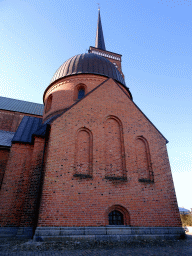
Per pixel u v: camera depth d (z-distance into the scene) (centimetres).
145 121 1412
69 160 1080
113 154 1216
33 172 1129
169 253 752
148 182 1191
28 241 870
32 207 1036
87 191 1032
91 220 973
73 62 1905
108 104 1357
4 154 1541
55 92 1806
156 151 1327
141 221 1065
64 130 1148
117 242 917
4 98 3052
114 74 1903
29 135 1525
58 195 973
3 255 670
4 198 1212
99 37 3850
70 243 849
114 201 1062
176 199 1186
